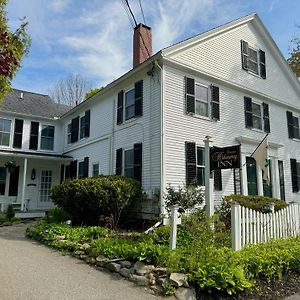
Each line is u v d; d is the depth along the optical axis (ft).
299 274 19.76
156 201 34.32
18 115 62.49
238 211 20.44
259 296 16.08
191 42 39.99
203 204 34.12
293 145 53.83
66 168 62.23
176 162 35.73
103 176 38.14
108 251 20.30
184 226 21.88
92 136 52.13
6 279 16.78
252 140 44.45
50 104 73.46
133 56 46.62
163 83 36.40
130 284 16.52
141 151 38.17
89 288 15.74
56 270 18.93
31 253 23.84
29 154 58.39
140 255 18.25
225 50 45.03
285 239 23.15
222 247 19.79
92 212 35.12
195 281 15.71
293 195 50.88
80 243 24.53
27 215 52.60
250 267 17.46
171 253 17.54
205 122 39.88
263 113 49.16
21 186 61.00
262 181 44.88
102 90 48.14
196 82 40.29
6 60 11.66
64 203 36.96
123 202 33.65
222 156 24.94
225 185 40.22
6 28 14.88
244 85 46.60
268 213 23.65
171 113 36.45
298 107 56.75
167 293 15.01
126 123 42.39
